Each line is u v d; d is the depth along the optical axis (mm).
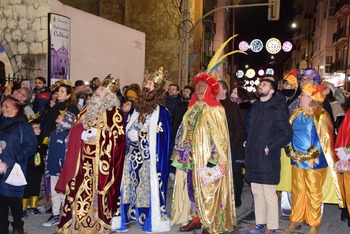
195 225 5336
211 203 4957
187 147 5125
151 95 5273
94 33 12062
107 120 4785
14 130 4590
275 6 13273
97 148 4719
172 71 18844
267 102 5086
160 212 5262
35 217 5852
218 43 33594
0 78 8711
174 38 18734
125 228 5285
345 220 6086
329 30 42062
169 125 5398
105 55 12688
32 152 4680
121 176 4926
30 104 6488
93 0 18594
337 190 5156
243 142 6191
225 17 37750
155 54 18953
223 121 5016
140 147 5250
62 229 4707
